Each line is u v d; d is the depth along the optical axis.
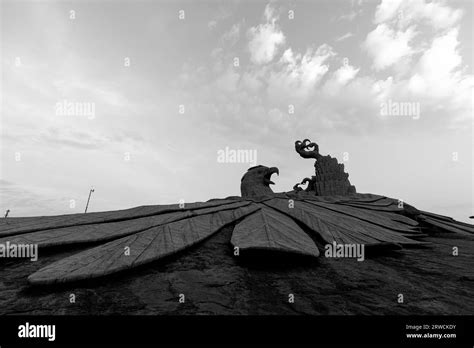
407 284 3.02
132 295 2.49
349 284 2.95
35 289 2.59
